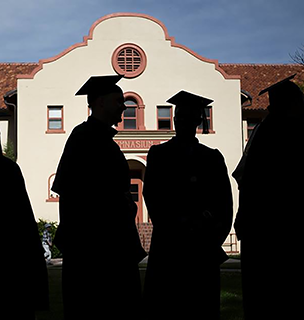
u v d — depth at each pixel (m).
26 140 28.28
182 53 29.23
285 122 5.49
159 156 6.11
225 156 28.89
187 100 6.07
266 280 5.25
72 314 5.56
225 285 12.06
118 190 5.79
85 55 28.88
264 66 35.72
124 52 29.08
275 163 5.38
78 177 5.64
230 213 6.04
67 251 5.59
